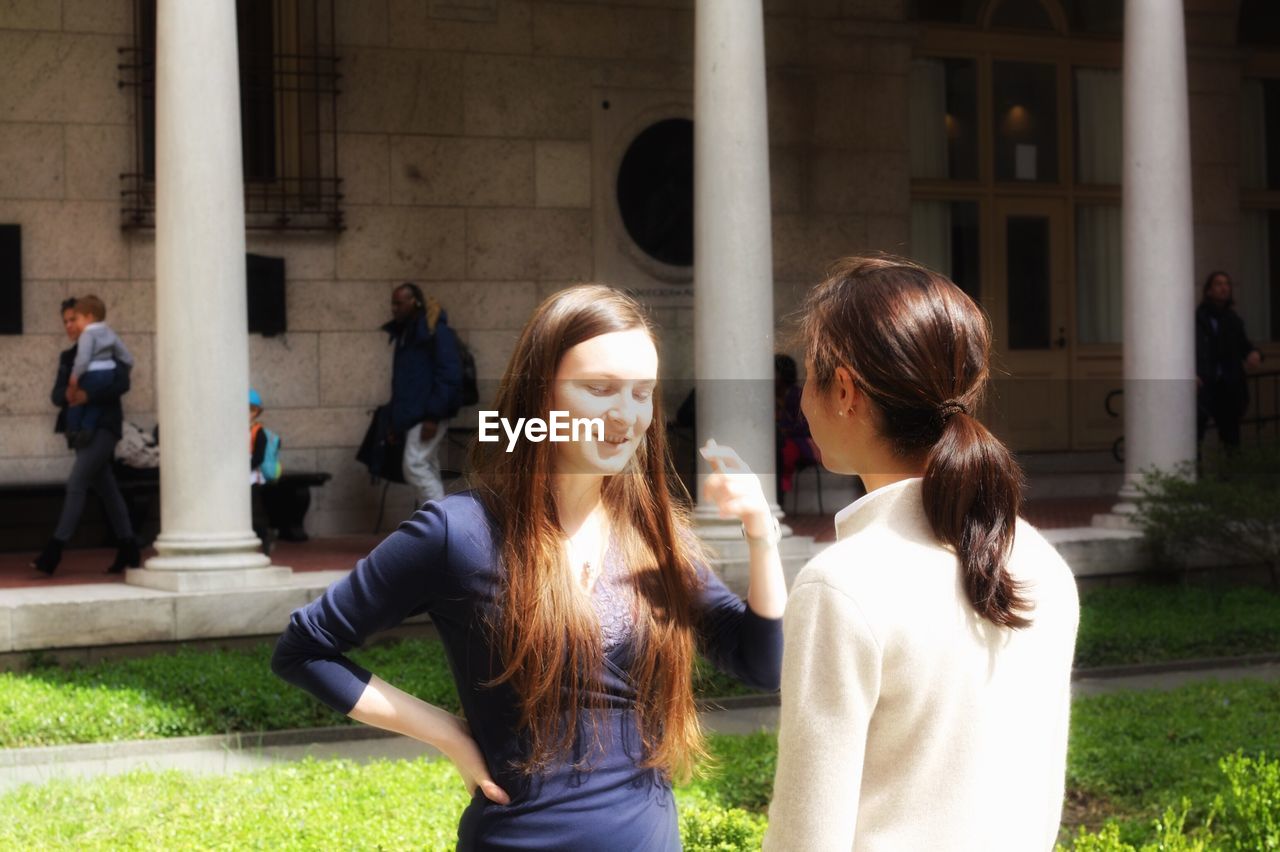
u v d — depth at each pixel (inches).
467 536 104.3
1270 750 272.1
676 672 107.0
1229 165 679.1
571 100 581.3
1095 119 681.6
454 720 107.0
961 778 82.9
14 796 254.8
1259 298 700.0
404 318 489.7
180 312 396.2
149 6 531.5
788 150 611.5
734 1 429.1
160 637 381.1
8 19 515.8
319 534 550.0
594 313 105.8
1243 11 691.4
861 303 86.9
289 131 549.0
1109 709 324.5
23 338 518.6
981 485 84.3
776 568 110.3
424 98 562.6
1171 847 191.0
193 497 397.1
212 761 301.7
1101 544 486.3
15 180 517.3
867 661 81.4
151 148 531.5
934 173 651.5
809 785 81.0
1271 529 475.5
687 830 196.4
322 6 550.3
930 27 647.8
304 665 105.3
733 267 423.5
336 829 218.4
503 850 103.9
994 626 84.3
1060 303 673.0
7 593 390.0
